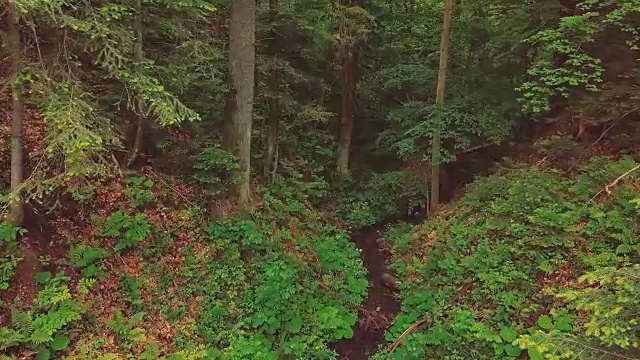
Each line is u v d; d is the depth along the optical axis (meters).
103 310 6.86
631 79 9.01
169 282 7.69
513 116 10.99
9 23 5.94
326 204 12.22
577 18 8.09
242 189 9.38
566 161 9.61
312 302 8.48
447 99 11.58
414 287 9.16
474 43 12.23
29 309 6.29
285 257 8.80
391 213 12.11
